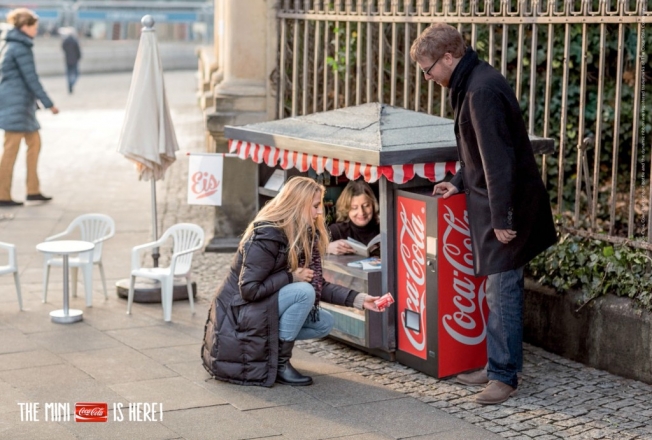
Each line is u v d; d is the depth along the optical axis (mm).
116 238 9711
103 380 5727
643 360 5773
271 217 5555
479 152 5344
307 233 5609
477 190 5434
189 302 7535
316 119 6531
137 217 10703
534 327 6441
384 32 8344
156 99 7445
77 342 6469
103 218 7688
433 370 5840
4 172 11117
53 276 8273
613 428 5078
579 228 6449
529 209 5332
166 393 5523
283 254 5551
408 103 7777
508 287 5426
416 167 5660
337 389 5645
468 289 5824
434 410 5328
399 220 5934
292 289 5559
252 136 6590
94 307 7348
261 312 5562
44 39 35969
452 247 5742
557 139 7832
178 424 5059
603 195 7969
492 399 5422
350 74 8727
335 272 6230
